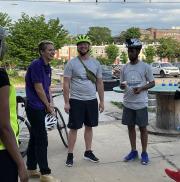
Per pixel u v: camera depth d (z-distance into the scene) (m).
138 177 5.37
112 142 7.22
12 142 2.62
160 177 5.36
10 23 33.34
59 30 35.03
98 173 5.55
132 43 5.82
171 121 7.74
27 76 5.12
